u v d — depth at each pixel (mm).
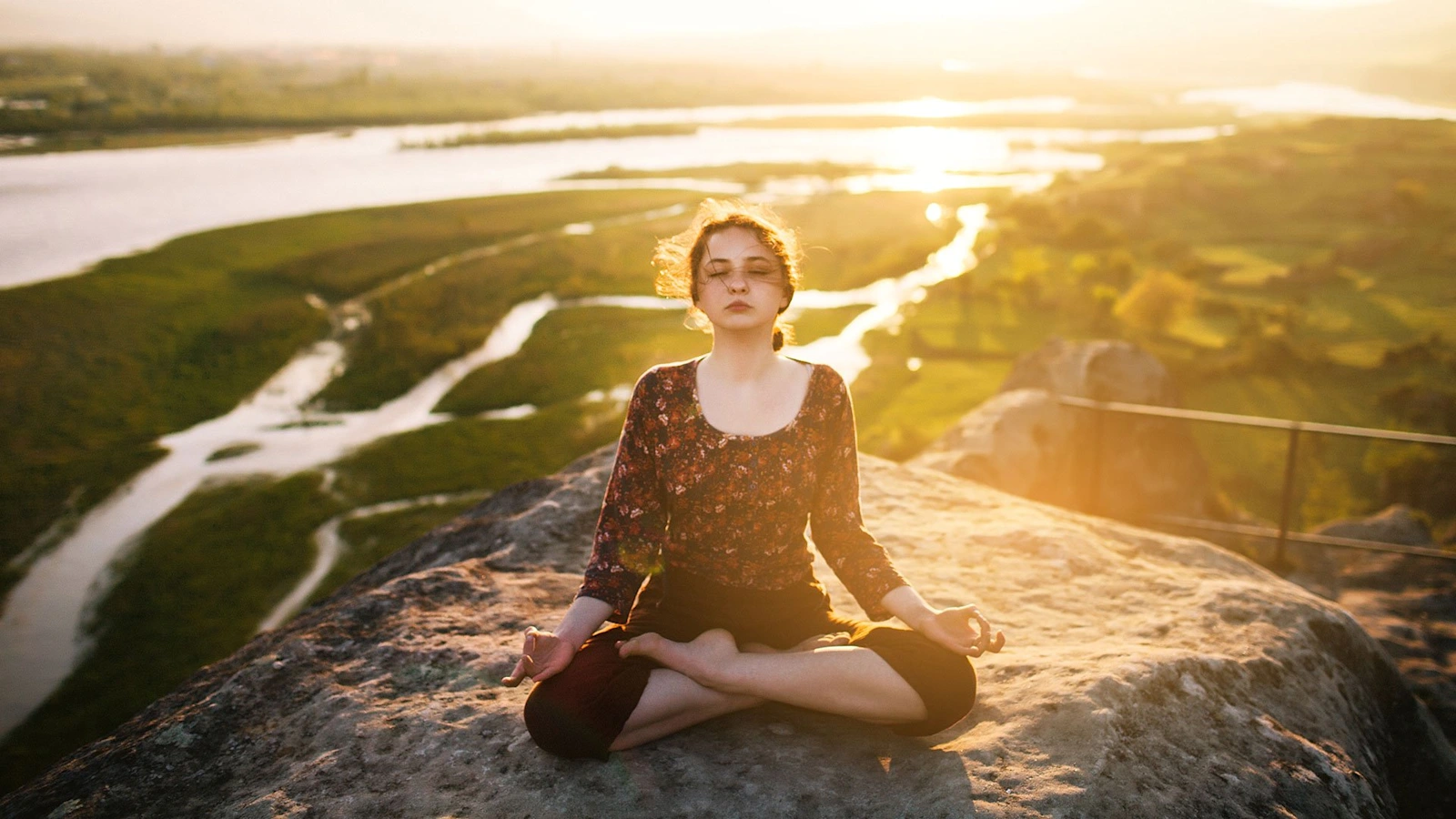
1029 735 2111
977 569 3215
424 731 2180
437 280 60812
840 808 1907
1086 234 95312
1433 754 2959
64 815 2045
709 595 2215
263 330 50438
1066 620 2867
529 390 43250
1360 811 2117
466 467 35625
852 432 2242
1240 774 2084
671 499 2166
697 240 2125
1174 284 65375
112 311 51531
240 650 2939
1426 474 36188
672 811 1898
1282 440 45125
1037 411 7922
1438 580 6016
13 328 48188
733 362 2131
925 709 2037
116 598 27578
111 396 42156
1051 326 64125
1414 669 4547
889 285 72312
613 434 38281
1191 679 2375
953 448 7340
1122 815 1875
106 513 32344
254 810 1959
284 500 32969
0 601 27375
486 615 2787
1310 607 2945
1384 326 66188
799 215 93000
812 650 2135
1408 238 91375
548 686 2055
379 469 35469
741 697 2152
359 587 3652
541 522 3516
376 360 47281
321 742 2188
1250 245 93750
